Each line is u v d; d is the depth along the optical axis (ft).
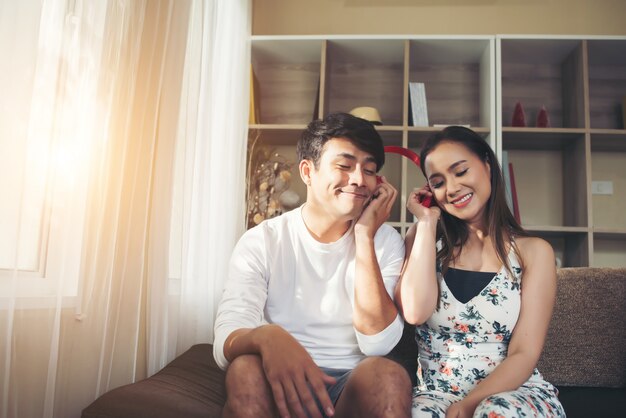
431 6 13.24
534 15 13.10
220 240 8.97
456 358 4.74
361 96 13.19
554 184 12.89
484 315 4.74
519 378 4.39
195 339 7.67
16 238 3.86
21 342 4.10
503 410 3.78
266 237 4.77
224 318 4.22
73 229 4.70
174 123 6.41
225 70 9.53
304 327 4.62
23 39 3.95
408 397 3.53
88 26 4.78
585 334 6.03
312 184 4.66
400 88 13.16
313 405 3.35
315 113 12.26
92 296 4.97
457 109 13.01
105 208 5.18
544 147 12.77
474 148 4.94
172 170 6.33
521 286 4.81
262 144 12.76
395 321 4.31
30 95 3.99
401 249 5.02
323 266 4.66
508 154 13.05
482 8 13.17
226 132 9.33
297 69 13.43
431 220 4.88
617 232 11.30
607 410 5.18
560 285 6.20
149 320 6.01
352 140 4.48
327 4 13.37
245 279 4.54
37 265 4.22
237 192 10.28
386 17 13.26
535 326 4.66
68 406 4.69
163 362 6.21
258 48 12.59
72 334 4.73
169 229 6.28
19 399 4.10
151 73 6.02
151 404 4.20
